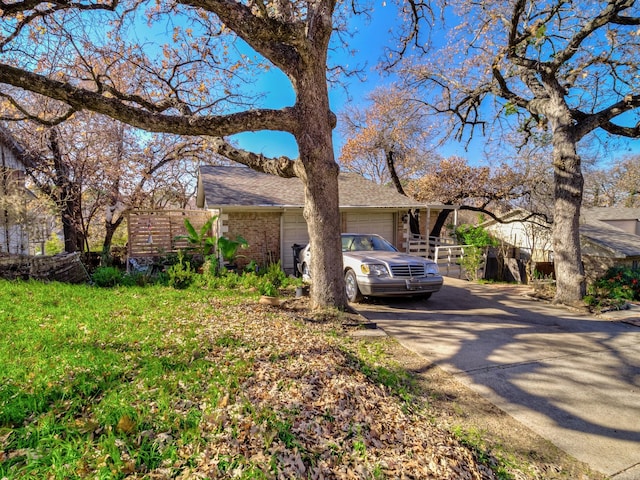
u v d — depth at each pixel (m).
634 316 7.35
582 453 2.89
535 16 8.59
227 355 3.83
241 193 12.66
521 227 19.45
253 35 5.15
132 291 7.48
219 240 10.82
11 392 2.69
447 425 3.18
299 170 6.14
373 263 7.66
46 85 4.73
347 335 5.35
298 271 11.80
